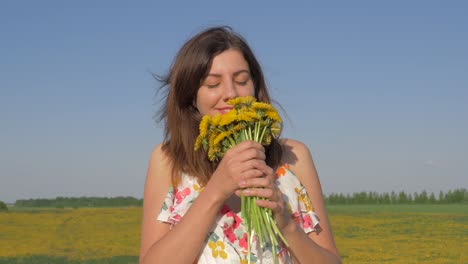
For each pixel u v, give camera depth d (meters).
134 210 34.50
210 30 2.23
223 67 2.14
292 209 2.20
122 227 24.17
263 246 2.11
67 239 19.73
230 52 2.17
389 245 17.75
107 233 21.73
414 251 16.25
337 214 33.00
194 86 2.19
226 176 1.95
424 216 30.50
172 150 2.24
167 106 2.29
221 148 2.14
